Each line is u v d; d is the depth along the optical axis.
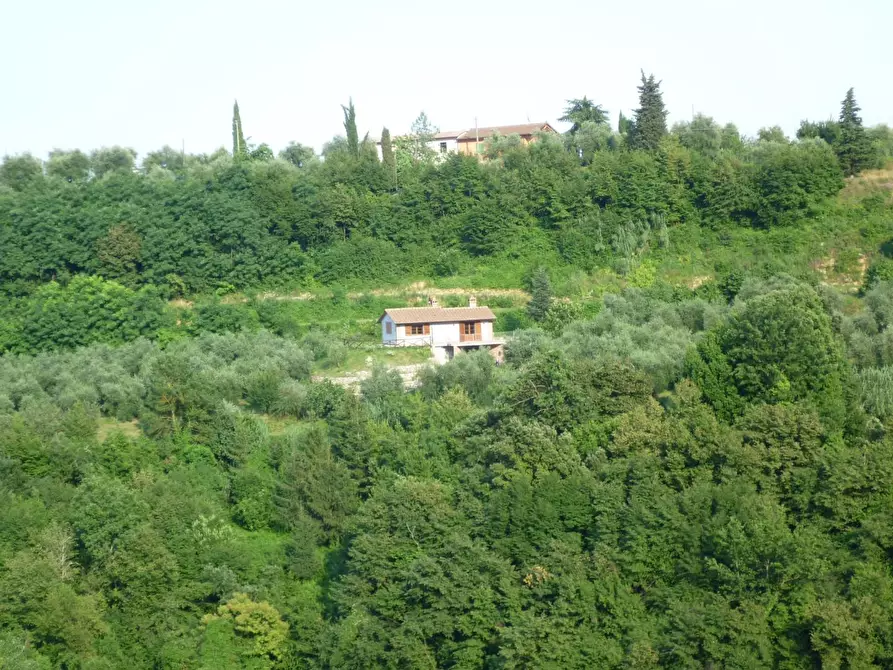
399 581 70.25
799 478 69.56
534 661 61.97
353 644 66.88
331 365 111.19
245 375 102.88
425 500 73.62
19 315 124.69
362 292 134.50
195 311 125.38
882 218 133.62
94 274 132.25
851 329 98.88
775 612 62.44
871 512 67.12
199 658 69.06
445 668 66.06
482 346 114.06
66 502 79.38
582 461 76.50
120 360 110.75
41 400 96.88
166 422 92.56
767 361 79.81
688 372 84.19
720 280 124.94
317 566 78.19
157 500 78.81
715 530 65.75
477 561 68.81
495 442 79.69
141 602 72.75
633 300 119.94
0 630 69.19
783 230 135.12
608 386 82.88
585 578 66.00
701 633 60.44
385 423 87.94
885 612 59.81
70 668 68.00
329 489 81.69
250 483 84.50
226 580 74.06
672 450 73.00
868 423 76.62
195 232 135.75
